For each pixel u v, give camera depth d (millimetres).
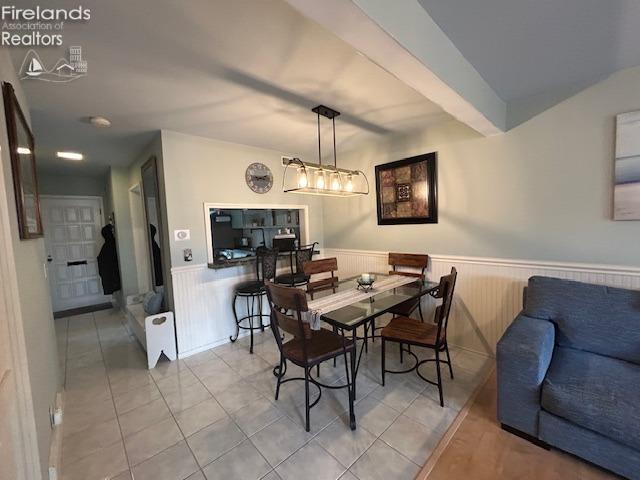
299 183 2104
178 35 1358
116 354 2926
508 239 2404
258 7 1186
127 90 1870
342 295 2273
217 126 2617
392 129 2873
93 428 1831
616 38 1502
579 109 2004
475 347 2654
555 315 1882
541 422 1496
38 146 2908
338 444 1630
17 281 1156
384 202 3277
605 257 1973
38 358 1478
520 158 2291
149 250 3434
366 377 2301
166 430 1796
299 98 2094
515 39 1510
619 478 1327
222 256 3295
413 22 1225
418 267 2934
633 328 1646
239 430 1774
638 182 1801
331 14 968
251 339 2893
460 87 1643
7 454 852
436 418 1807
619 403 1287
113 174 4090
